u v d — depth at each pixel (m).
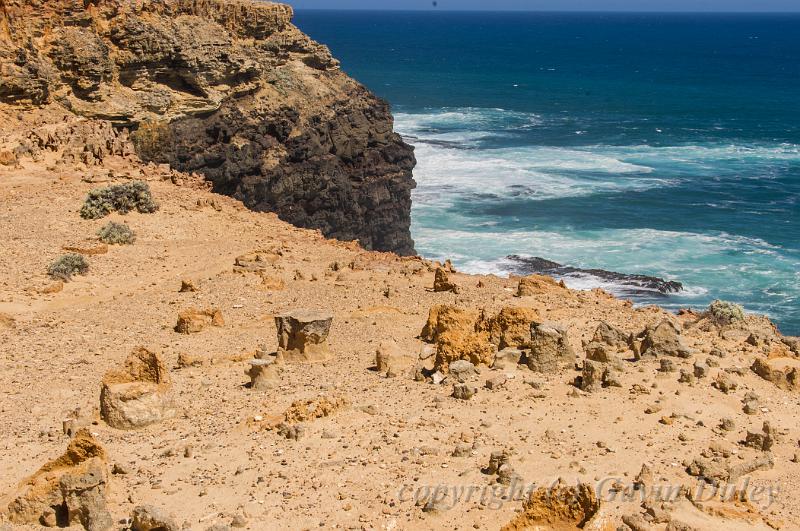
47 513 17.94
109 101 67.56
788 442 23.09
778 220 90.38
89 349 31.05
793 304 68.00
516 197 96.25
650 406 24.30
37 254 41.94
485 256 77.56
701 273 73.56
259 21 81.50
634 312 35.75
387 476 19.67
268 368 26.02
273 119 77.62
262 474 19.80
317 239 48.94
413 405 24.09
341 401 23.39
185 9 76.94
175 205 51.16
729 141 138.25
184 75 72.50
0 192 49.47
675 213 92.00
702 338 31.62
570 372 26.95
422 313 35.03
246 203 75.06
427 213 90.25
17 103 61.53
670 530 17.55
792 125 156.88
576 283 69.50
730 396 25.83
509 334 28.48
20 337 32.16
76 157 56.22
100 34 68.94
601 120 159.75
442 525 17.59
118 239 44.47
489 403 24.22
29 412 24.62
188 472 20.05
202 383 26.23
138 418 22.89
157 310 35.88
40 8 65.62
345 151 82.62
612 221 88.38
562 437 22.17
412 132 137.75
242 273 40.78
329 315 29.06
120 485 19.36
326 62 88.00
